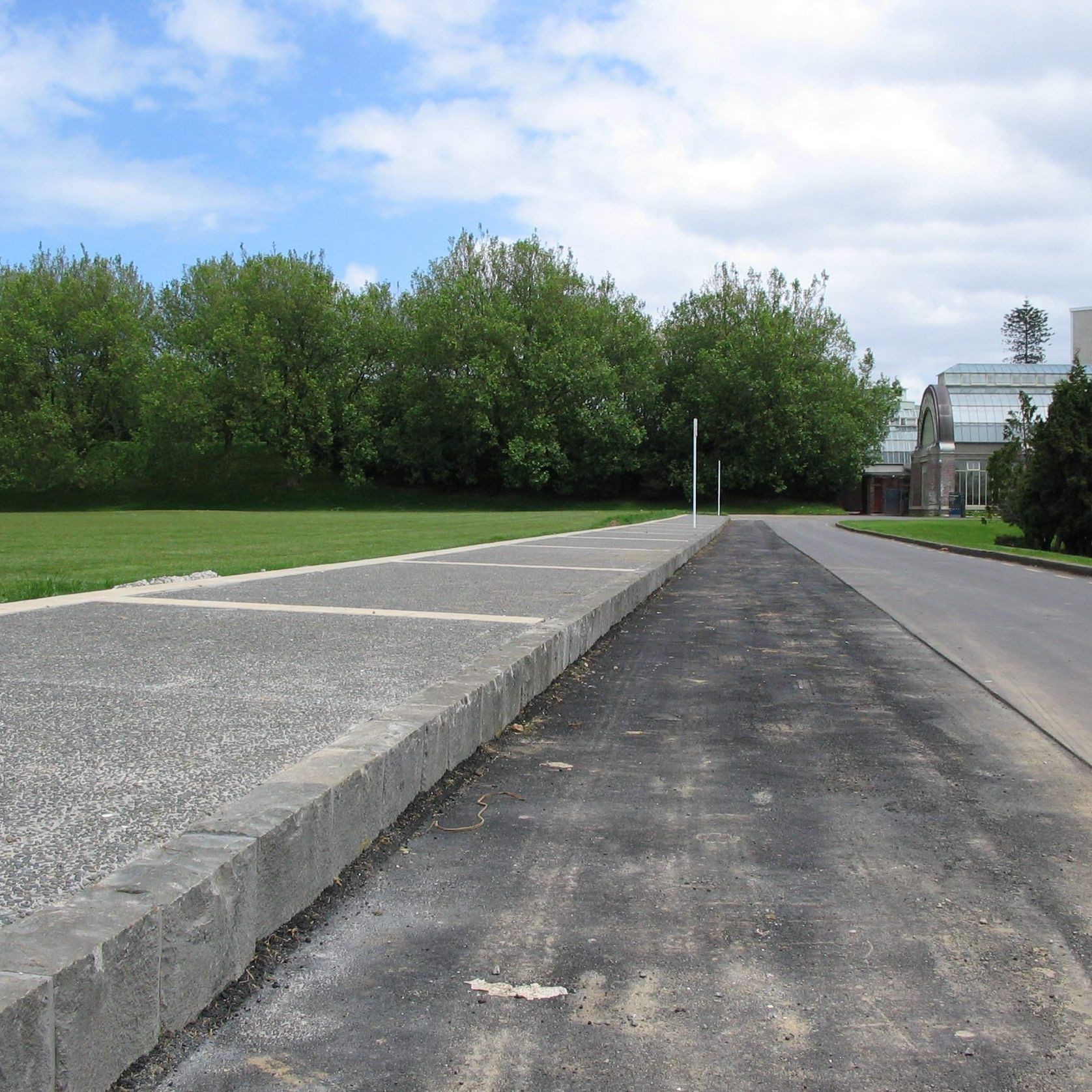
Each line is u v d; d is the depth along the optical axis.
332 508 63.81
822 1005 2.74
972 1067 2.45
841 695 7.00
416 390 63.66
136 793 3.42
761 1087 2.35
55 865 2.76
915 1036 2.59
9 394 57.69
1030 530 28.25
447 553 16.86
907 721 6.19
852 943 3.12
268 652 6.36
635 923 3.23
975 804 4.55
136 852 2.86
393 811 4.05
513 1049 2.48
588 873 3.65
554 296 66.81
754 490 72.69
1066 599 13.31
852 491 77.56
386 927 3.13
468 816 4.25
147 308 70.06
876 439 72.19
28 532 27.03
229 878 2.74
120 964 2.29
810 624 10.77
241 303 62.53
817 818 4.34
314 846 3.29
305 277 61.66
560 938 3.10
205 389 60.59
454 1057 2.43
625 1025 2.61
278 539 22.78
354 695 5.10
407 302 67.00
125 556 16.75
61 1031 2.10
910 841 4.05
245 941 2.83
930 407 67.75
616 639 9.47
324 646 6.60
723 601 12.94
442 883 3.50
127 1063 2.31
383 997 2.71
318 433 62.34
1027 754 5.41
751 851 3.92
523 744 5.50
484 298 66.25
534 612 8.52
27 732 4.27
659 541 21.97
